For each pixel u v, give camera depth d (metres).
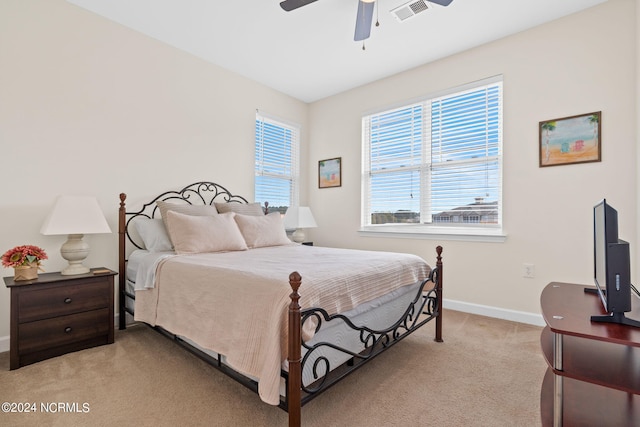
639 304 1.33
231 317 1.43
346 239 3.97
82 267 2.21
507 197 2.76
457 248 3.05
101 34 2.51
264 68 3.39
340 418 1.40
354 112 3.90
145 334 2.41
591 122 2.37
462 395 1.59
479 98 2.99
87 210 2.15
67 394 1.57
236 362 1.34
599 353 1.27
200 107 3.18
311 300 1.35
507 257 2.77
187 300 1.73
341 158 4.03
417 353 2.08
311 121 4.38
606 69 2.32
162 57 2.88
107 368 1.85
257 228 2.85
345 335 1.60
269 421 1.38
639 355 1.25
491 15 2.47
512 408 1.48
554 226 2.54
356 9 2.39
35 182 2.21
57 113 2.30
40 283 1.92
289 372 1.18
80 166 2.41
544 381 1.50
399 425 1.36
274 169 4.00
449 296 3.10
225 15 2.48
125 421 1.37
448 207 3.18
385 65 3.31
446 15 2.46
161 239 2.53
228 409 1.46
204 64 3.20
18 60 2.13
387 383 1.70
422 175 3.36
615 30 2.29
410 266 2.13
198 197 3.16
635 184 2.21
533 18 2.51
